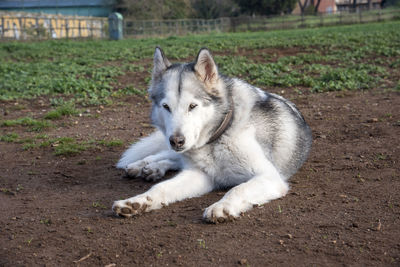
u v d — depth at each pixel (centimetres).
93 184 495
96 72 1380
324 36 2498
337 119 741
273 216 372
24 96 1045
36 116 876
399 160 509
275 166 466
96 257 314
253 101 458
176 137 391
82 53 2078
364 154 545
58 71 1424
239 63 1504
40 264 308
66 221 382
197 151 438
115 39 3406
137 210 384
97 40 3309
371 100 873
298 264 292
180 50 2052
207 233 343
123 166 549
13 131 757
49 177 520
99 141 672
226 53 1900
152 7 4803
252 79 1226
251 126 440
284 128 474
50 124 786
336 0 7519
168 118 406
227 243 325
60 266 304
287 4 5622
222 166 440
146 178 500
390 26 3256
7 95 1048
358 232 333
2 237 354
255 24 4762
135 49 2225
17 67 1483
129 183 496
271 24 4709
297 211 381
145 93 1082
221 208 362
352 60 1492
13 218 394
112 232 354
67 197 452
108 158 596
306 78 1125
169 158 532
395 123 672
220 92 428
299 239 327
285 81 1128
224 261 300
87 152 624
